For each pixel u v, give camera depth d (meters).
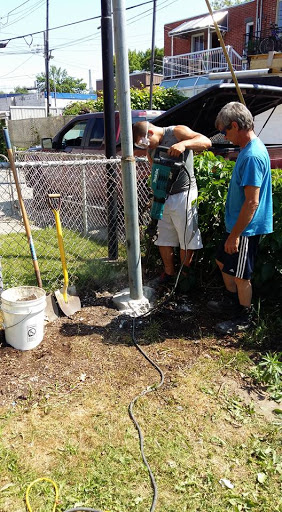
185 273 4.16
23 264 5.11
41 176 7.48
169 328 3.64
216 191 3.90
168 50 27.23
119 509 2.02
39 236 6.43
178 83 22.89
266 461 2.30
